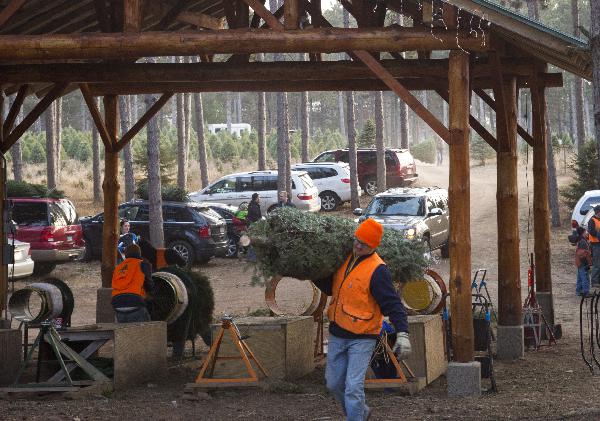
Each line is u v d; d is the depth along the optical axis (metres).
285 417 11.33
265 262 11.20
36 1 17.11
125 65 16.62
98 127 19.48
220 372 13.61
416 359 13.90
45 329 13.47
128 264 15.48
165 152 57.75
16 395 13.12
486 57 17.92
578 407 11.37
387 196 35.09
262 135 58.72
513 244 16.86
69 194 63.00
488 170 84.75
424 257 13.80
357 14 16.89
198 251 35.22
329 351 9.12
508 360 16.61
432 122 12.99
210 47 13.44
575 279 30.64
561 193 48.06
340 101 138.50
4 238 17.55
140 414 11.62
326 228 11.24
